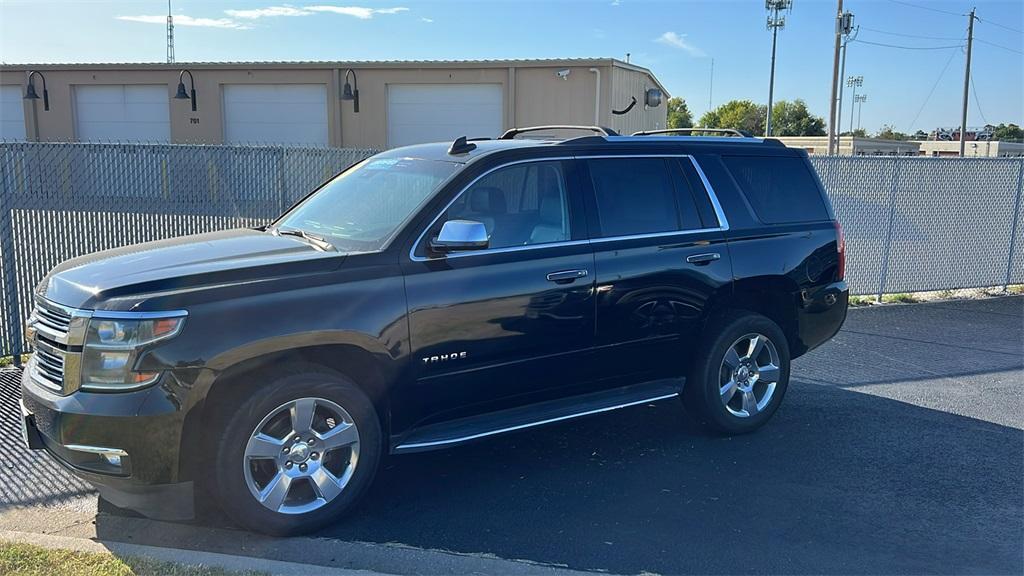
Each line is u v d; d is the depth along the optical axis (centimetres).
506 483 479
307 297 394
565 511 440
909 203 1062
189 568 358
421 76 2403
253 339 378
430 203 440
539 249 466
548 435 563
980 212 1100
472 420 461
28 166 716
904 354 796
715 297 534
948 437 559
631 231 504
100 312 366
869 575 371
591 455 525
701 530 416
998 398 653
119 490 375
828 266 589
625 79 2452
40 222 723
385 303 412
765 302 581
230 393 389
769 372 566
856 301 1073
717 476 489
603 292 484
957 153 6825
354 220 467
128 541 401
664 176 528
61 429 365
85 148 746
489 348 447
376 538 407
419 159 504
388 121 2456
